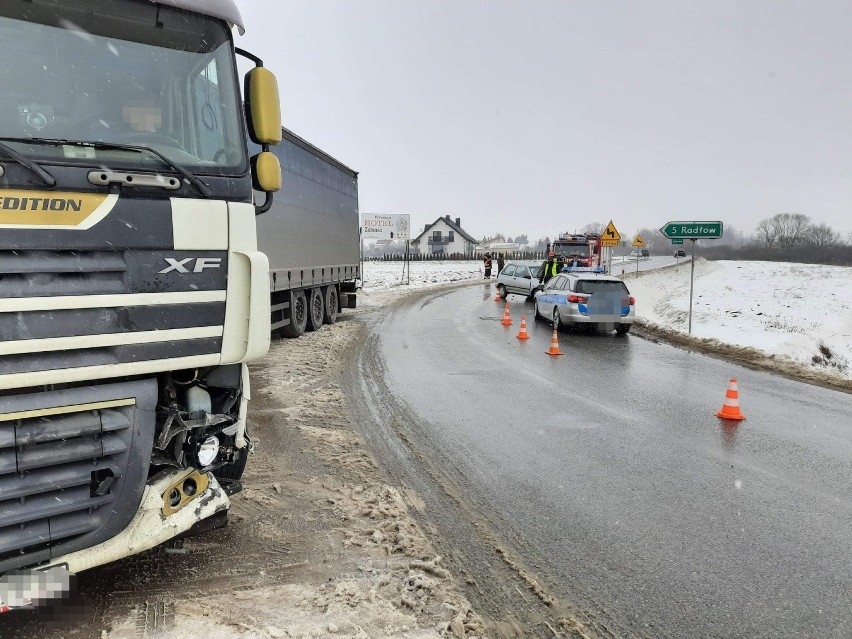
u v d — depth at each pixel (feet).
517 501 16.53
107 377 9.05
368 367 35.58
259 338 10.62
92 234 8.80
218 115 10.89
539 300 60.90
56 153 8.76
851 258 230.07
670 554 13.69
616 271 154.30
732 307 74.28
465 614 10.88
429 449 20.79
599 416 25.50
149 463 9.50
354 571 12.14
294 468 18.04
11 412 8.29
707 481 18.19
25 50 9.31
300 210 42.65
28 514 8.47
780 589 12.30
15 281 8.25
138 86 10.16
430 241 295.28
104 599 10.71
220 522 11.26
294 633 9.90
